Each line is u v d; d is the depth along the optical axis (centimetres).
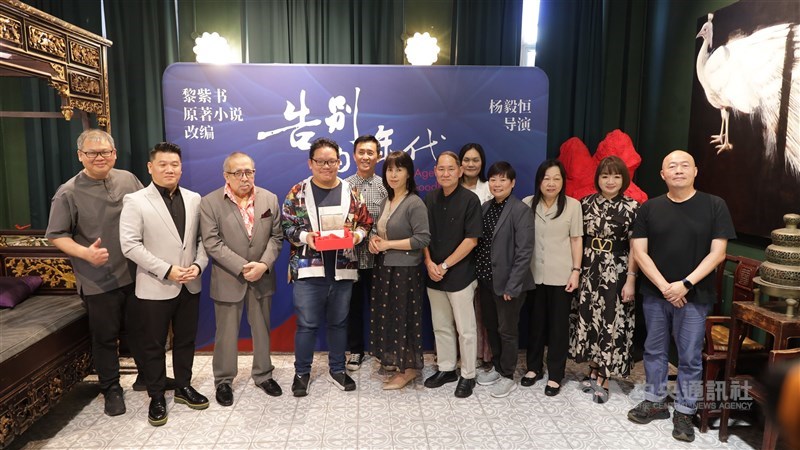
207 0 351
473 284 277
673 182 232
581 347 278
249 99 316
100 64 295
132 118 352
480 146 305
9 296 273
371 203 297
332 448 230
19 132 352
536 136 327
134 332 273
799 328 202
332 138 322
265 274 274
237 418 255
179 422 252
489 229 280
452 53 364
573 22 360
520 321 344
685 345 238
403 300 270
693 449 230
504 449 230
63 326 254
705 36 298
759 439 236
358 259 294
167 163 244
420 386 291
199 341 331
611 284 266
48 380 242
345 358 303
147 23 344
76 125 347
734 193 277
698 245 233
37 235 318
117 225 261
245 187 258
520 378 304
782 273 209
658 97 353
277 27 347
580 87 364
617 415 259
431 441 236
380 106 321
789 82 239
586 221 274
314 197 267
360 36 355
